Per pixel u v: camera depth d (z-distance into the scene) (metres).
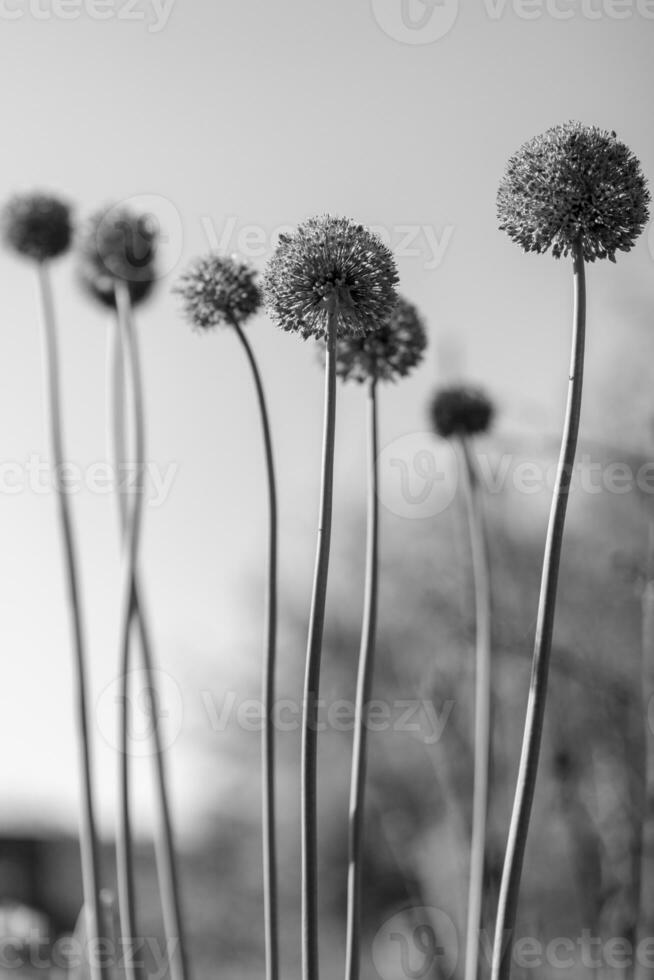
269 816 2.64
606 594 5.43
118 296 3.81
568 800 4.89
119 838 3.04
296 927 15.04
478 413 4.11
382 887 11.45
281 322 2.40
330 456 2.22
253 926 14.61
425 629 6.14
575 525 6.67
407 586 7.43
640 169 2.34
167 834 3.33
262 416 2.80
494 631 4.72
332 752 14.99
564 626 5.37
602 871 4.78
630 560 4.78
